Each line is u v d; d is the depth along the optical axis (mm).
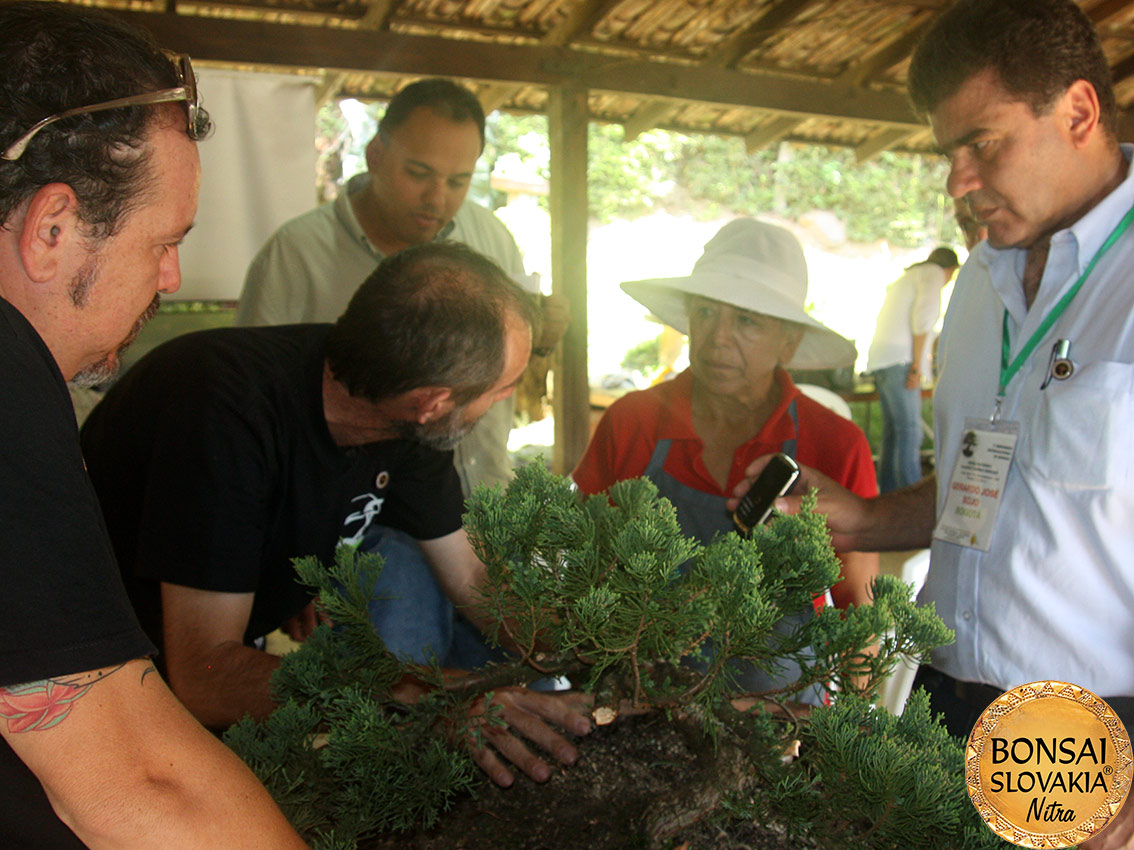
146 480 1264
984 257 1345
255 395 1209
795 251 1521
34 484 518
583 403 3994
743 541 833
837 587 1564
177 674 1166
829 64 4465
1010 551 1233
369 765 783
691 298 1555
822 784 740
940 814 616
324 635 887
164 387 1246
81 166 580
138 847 541
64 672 512
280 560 1359
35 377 539
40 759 525
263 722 1009
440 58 3758
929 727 719
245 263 3621
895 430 4340
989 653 1263
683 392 1559
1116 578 1146
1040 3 1121
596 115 5043
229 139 3521
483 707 948
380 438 1284
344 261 2303
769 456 1301
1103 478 1122
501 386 1149
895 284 4270
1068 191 1178
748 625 729
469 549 1473
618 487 881
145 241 635
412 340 1040
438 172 2129
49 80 566
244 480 1194
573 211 4059
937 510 1401
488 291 1073
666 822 763
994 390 1317
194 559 1171
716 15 3938
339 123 6887
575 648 832
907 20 4031
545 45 3920
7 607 498
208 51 3449
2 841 575
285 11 3768
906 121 4520
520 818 853
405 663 895
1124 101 4836
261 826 569
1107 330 1158
